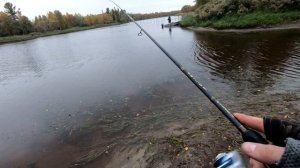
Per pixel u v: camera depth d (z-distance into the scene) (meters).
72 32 89.50
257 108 7.95
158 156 5.96
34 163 7.18
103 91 12.31
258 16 29.47
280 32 23.86
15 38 73.19
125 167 5.96
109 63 19.52
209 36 28.02
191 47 22.03
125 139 7.23
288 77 10.91
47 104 11.68
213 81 11.66
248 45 19.62
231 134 6.18
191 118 7.79
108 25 110.75
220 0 37.69
